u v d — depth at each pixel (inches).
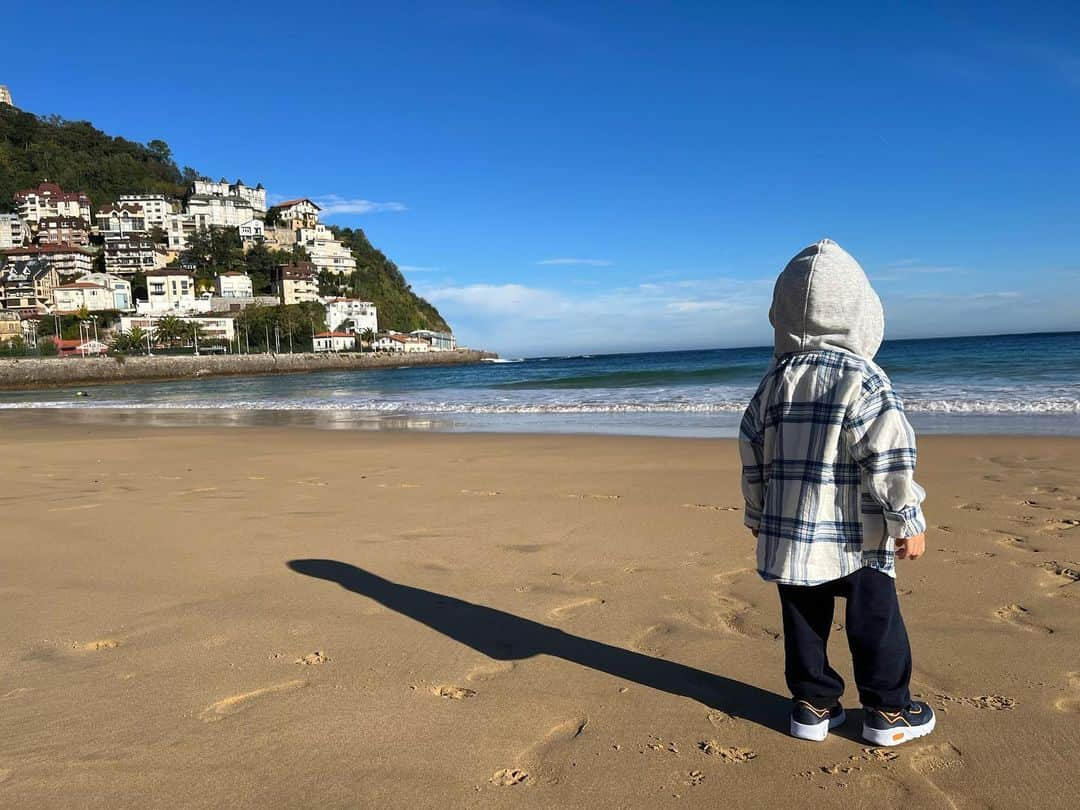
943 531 184.2
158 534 202.5
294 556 177.6
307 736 91.5
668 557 169.8
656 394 745.0
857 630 87.5
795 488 86.7
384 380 2285.9
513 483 274.2
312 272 5329.7
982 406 482.9
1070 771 81.7
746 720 95.7
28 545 192.4
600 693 103.6
